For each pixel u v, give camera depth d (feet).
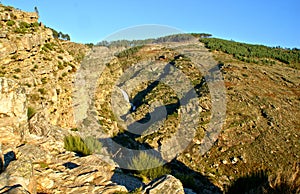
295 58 413.39
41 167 45.06
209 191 103.60
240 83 257.34
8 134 50.96
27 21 105.81
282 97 244.22
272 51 452.76
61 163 50.03
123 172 61.98
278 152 158.92
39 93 80.94
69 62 110.22
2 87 53.52
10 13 99.81
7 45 85.46
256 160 149.79
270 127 187.73
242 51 399.24
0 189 31.24
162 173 68.85
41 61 93.86
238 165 144.36
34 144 54.90
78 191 40.50
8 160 41.04
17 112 55.31
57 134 66.69
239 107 207.72
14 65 84.84
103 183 43.88
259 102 222.07
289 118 206.80
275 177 49.11
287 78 296.71
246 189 57.93
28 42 92.99
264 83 273.13
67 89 93.71
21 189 31.40
